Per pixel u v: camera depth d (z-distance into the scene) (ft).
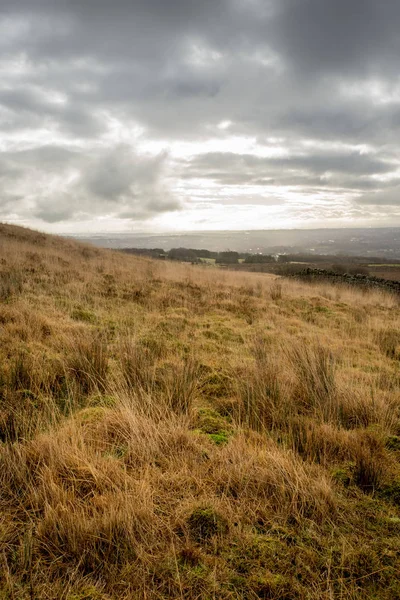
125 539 5.74
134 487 6.86
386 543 5.98
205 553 5.70
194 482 7.29
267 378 12.19
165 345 17.46
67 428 8.39
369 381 14.15
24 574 5.19
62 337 16.26
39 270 34.63
